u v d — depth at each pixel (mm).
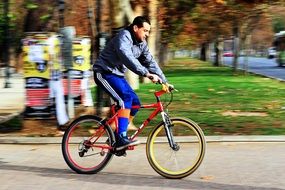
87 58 19172
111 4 14797
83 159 9977
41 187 8984
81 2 39062
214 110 19422
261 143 12961
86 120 10062
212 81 37656
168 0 39531
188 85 33562
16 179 9578
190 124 9617
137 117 16875
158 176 9758
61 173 10055
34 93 16156
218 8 45875
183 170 9492
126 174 9930
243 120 16609
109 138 9867
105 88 9641
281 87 31344
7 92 30078
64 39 15250
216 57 75312
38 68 16031
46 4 42656
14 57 51656
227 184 9109
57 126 14930
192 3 41719
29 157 11633
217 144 12867
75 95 19047
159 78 9430
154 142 9688
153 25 32281
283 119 16781
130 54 9273
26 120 16266
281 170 10117
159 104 9742
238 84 34156
